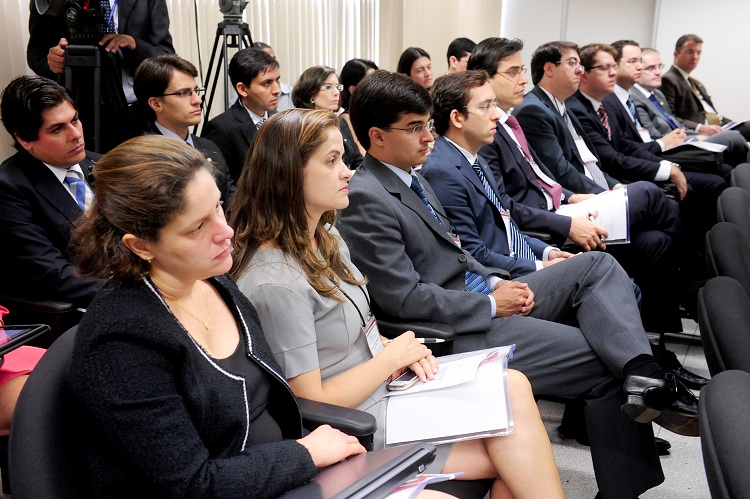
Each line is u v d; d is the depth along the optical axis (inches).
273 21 205.6
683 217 145.8
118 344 38.4
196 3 180.4
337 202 57.7
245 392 44.6
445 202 93.8
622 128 171.5
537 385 77.2
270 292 53.7
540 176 123.8
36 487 35.6
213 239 41.8
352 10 238.7
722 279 51.0
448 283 81.8
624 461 72.7
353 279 63.0
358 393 56.5
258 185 56.4
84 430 39.4
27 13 137.0
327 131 57.0
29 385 38.7
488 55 121.0
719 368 45.3
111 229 40.4
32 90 81.0
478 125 98.0
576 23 315.9
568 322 84.2
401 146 78.7
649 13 305.1
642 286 117.6
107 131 115.0
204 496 38.8
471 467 57.9
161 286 43.1
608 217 113.4
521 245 102.1
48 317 82.2
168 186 39.4
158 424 37.9
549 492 56.6
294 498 40.8
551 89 141.4
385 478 41.9
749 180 92.8
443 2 285.1
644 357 71.9
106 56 110.7
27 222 83.2
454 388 58.4
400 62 198.8
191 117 117.5
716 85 298.5
